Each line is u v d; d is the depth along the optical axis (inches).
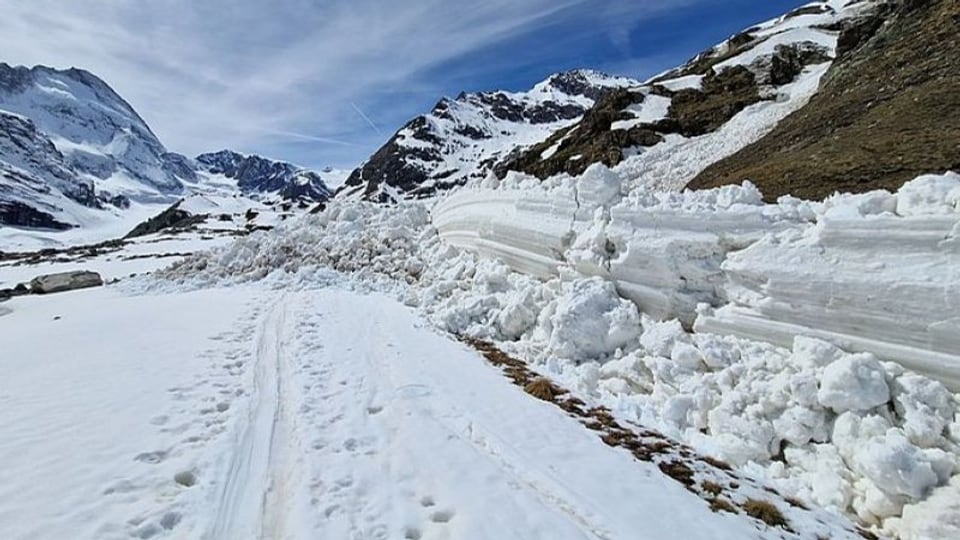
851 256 289.0
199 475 232.5
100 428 273.0
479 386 343.0
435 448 259.4
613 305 401.4
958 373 239.1
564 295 420.5
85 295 866.8
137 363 387.9
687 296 371.9
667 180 1497.3
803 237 321.7
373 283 713.0
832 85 1380.4
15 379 352.2
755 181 920.9
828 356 274.4
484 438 271.0
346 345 432.1
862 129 923.4
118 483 221.5
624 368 354.0
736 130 1670.8
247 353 415.2
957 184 277.1
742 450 261.3
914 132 780.6
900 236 273.4
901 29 1289.4
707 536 197.9
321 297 646.5
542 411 305.9
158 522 197.9
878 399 243.9
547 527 201.2
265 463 245.9
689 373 324.5
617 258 418.0
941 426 230.4
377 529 199.8
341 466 242.4
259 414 297.9
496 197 633.6
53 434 264.5
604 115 2204.7
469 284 584.7
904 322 258.5
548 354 402.0
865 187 671.8
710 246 365.4
